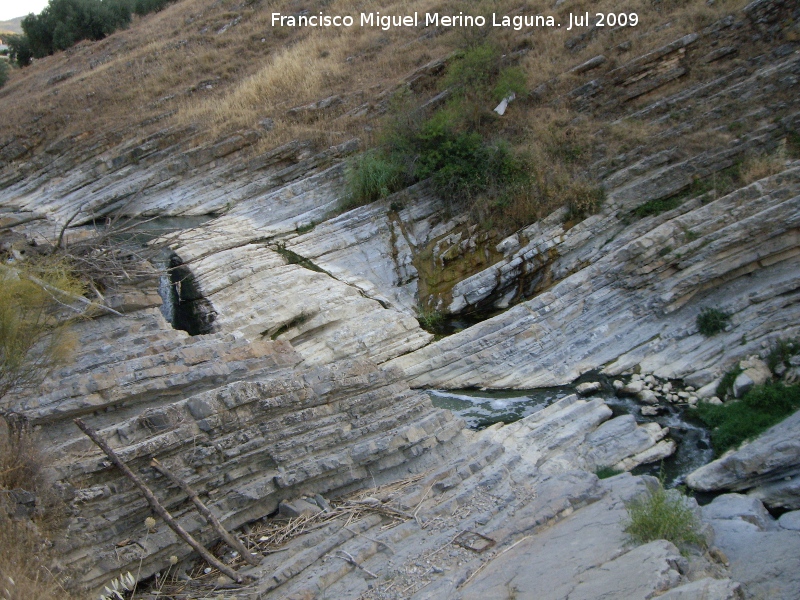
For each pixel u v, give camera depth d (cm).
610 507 925
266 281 1723
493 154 1906
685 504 946
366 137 2211
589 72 2133
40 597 703
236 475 963
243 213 2127
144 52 3309
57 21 4381
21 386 997
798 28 1877
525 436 1228
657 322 1541
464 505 991
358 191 2011
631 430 1251
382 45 2739
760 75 1839
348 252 1911
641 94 2012
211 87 2870
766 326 1430
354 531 939
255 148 2353
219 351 1173
